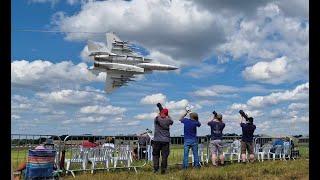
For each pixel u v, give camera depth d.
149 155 16.20
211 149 16.00
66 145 12.64
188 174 12.55
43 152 10.16
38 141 11.85
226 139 18.28
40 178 10.15
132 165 14.62
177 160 16.34
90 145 13.36
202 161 16.77
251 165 15.91
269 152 20.16
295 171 13.75
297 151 21.70
